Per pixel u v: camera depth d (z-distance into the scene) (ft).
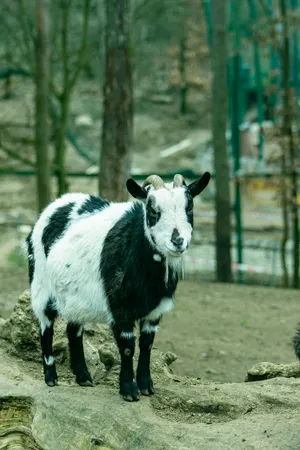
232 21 91.91
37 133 68.28
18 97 150.51
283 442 19.10
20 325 25.77
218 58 62.03
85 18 78.18
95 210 21.83
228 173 63.52
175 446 19.33
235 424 20.45
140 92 184.96
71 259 21.07
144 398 21.80
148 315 20.81
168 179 77.97
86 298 20.99
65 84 77.20
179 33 147.13
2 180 124.16
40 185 68.59
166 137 163.22
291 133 64.59
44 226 22.34
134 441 19.80
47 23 68.03
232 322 44.57
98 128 157.58
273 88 72.49
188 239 19.26
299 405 21.57
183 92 174.40
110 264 20.39
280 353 39.14
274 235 93.71
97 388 22.68
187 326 43.45
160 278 20.24
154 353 26.61
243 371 36.55
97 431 20.15
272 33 67.36
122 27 46.62
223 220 63.57
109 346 25.17
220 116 62.75
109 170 47.78
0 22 92.38
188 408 21.63
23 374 24.02
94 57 118.11
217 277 64.13
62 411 20.85
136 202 21.50
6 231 88.07
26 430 21.07
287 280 65.36
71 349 23.02
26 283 51.26
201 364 37.45
